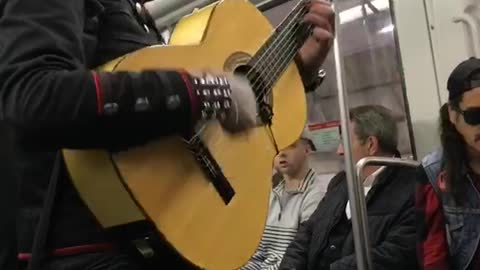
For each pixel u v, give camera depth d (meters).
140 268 0.81
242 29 1.15
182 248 0.81
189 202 0.84
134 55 0.82
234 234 0.91
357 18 2.43
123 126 0.71
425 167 1.66
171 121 0.75
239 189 0.95
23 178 0.76
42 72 0.67
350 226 2.05
